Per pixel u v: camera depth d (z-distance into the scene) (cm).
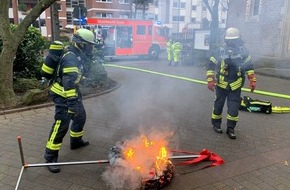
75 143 403
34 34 762
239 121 550
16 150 397
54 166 341
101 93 753
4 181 321
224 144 437
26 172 340
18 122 510
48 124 503
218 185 323
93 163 337
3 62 559
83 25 646
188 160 375
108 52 1694
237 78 456
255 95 798
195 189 313
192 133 480
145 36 1859
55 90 347
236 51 451
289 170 361
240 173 350
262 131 498
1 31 554
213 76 478
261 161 383
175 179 332
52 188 311
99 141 435
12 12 3212
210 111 615
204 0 1167
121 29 1722
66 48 347
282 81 1028
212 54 480
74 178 331
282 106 677
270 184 327
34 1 3312
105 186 315
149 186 305
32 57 771
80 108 388
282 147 430
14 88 681
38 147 409
